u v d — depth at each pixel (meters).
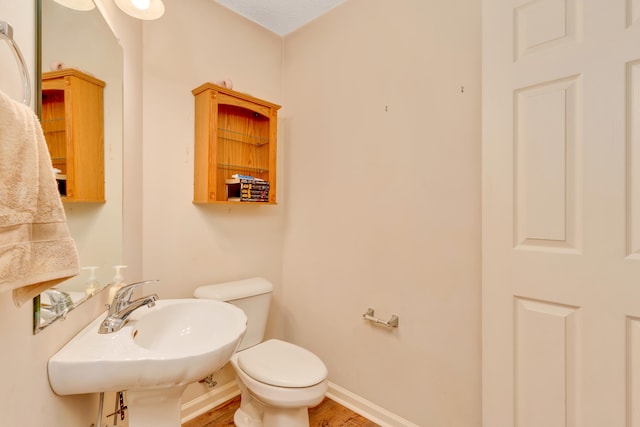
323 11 1.95
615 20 0.93
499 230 1.15
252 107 1.86
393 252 1.62
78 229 0.90
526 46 1.09
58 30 0.80
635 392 0.90
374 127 1.70
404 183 1.58
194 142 1.74
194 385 1.73
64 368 0.76
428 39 1.49
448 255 1.42
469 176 1.36
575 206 1.00
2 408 0.57
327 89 1.94
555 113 1.03
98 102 1.02
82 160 0.92
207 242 1.80
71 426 0.86
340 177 1.87
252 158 2.02
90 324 0.99
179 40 1.68
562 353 1.02
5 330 0.58
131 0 1.13
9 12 0.60
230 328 1.12
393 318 1.60
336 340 1.89
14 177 0.49
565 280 1.01
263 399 1.35
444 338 1.44
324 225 1.96
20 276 0.50
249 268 2.02
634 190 0.91
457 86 1.39
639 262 0.90
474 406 1.34
